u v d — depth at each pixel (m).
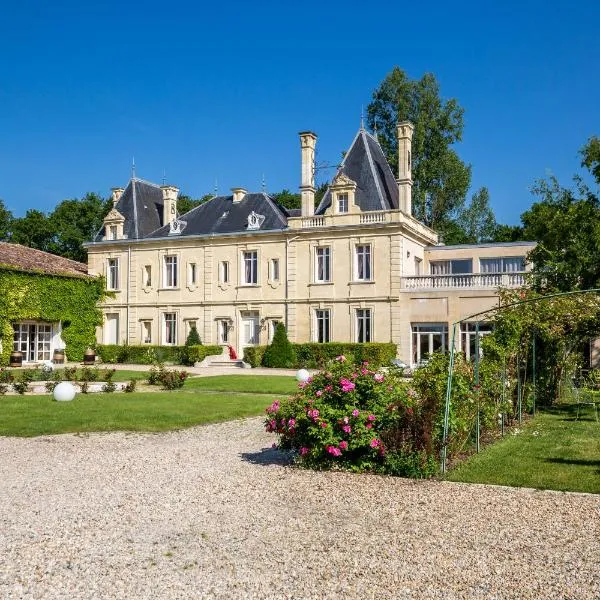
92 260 45.94
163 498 8.58
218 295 41.72
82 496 8.67
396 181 41.78
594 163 26.81
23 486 9.22
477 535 6.99
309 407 10.53
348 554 6.43
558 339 19.28
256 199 42.75
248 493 8.84
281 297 39.62
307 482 9.48
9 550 6.59
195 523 7.49
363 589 5.61
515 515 7.72
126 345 42.34
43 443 12.74
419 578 5.83
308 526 7.35
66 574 5.98
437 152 51.72
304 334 38.78
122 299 44.78
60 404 18.33
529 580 5.77
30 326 38.75
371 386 10.43
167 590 5.63
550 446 12.38
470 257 39.69
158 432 14.12
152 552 6.54
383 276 36.78
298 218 39.25
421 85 51.91
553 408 19.17
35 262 40.00
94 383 24.47
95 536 7.03
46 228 63.09
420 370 11.68
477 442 11.88
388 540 6.84
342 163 40.06
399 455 10.00
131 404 18.36
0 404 18.33
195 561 6.29
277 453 11.71
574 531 7.10
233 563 6.22
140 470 10.28
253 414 16.94
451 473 9.98
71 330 40.97
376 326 36.81
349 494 8.78
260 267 40.44
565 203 30.73
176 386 23.61
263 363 37.31
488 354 14.95
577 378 23.16
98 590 5.64
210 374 31.28
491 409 13.09
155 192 48.66
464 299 34.81
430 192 52.69
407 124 39.12
